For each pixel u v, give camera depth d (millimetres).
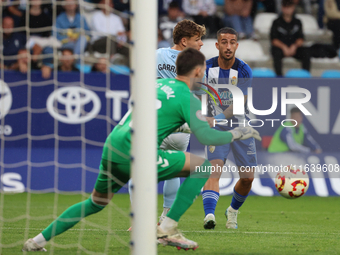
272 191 27375
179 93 10805
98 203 11266
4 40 30016
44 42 31422
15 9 31234
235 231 15094
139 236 9023
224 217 19094
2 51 29766
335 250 11836
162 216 14578
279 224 17141
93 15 35219
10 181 25703
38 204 21906
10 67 29219
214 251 11438
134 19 9227
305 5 42406
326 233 14961
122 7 36688
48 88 26766
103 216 18219
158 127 10641
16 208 20375
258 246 12281
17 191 25672
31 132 26406
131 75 9414
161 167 10578
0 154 25922
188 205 10875
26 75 26703
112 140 10727
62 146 26609
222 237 13742
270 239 13531
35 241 11039
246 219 18578
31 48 30609
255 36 39969
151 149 9102
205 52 38312
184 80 11086
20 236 13289
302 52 38062
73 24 32469
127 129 10594
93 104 27125
